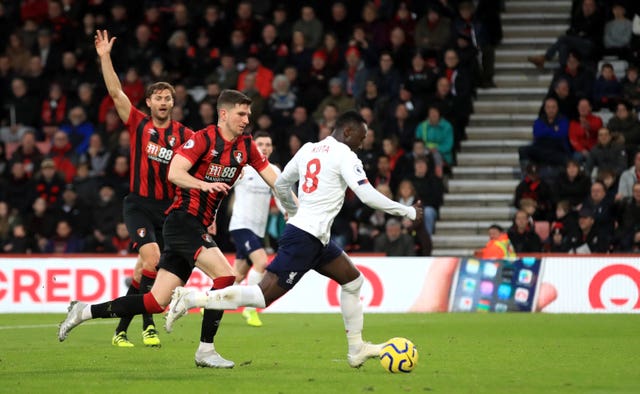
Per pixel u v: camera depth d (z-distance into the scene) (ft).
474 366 86.43
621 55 209.87
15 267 161.68
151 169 101.19
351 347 83.82
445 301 160.45
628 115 189.26
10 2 235.20
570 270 158.92
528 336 117.50
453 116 199.52
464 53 204.33
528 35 224.94
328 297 160.76
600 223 170.71
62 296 161.38
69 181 201.26
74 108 209.87
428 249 174.40
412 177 184.65
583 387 72.43
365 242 177.47
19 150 201.26
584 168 187.52
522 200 175.52
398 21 212.43
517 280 159.33
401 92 197.57
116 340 104.22
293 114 197.88
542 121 191.93
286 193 84.64
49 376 78.54
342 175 78.95
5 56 226.38
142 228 100.83
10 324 137.90
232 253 176.24
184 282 84.64
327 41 208.23
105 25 221.46
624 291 157.79
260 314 156.46
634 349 102.06
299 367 84.99
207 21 220.43
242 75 209.97
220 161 82.79
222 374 79.82
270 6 228.84
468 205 196.65
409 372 81.30
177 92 200.95
